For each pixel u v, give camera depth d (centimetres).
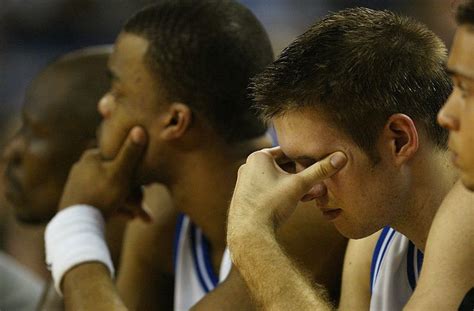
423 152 536
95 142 904
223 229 751
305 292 519
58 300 851
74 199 753
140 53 723
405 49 542
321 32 546
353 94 525
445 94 543
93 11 1770
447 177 543
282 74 538
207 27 723
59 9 1786
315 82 526
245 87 729
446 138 542
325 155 532
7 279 1041
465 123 437
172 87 719
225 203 738
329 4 1767
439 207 520
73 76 912
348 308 628
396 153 532
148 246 828
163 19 726
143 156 736
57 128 903
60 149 905
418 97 535
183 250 792
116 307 686
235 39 727
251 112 732
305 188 541
